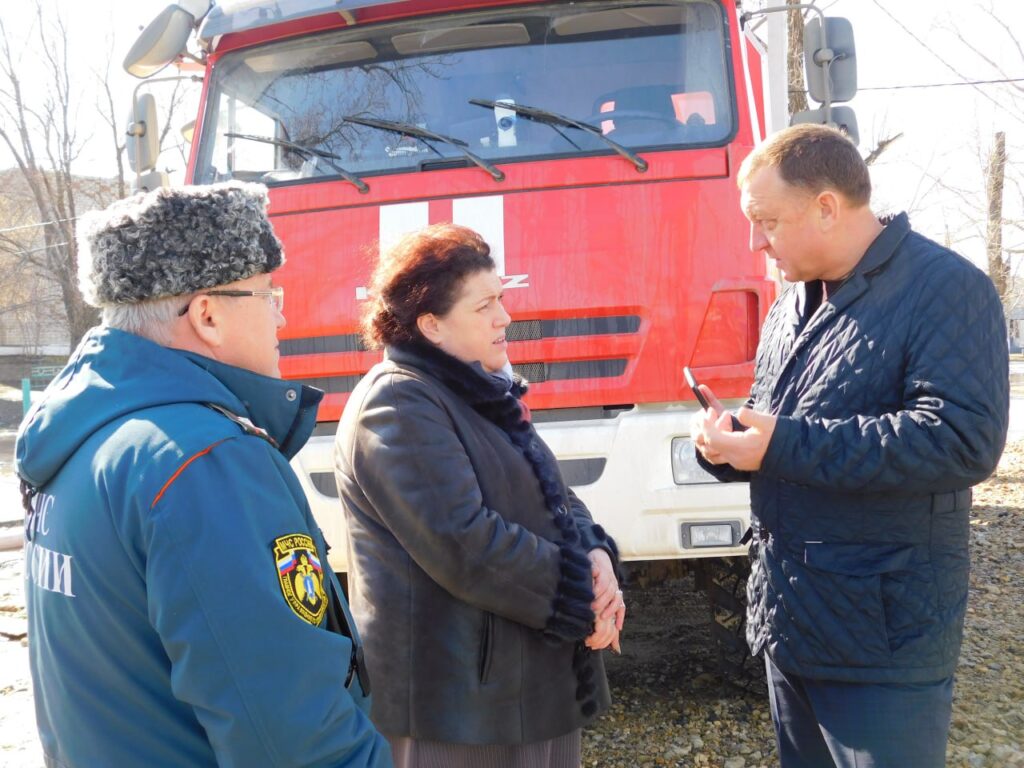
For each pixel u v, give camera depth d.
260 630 1.36
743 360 3.63
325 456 3.72
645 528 3.52
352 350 3.84
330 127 4.14
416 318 2.32
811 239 2.22
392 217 3.87
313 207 3.96
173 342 1.56
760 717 3.92
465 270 2.30
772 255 2.31
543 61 4.10
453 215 3.82
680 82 3.96
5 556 7.91
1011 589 5.64
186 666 1.35
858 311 2.21
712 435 2.21
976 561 6.32
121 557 1.39
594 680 2.33
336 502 3.70
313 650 1.41
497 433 2.31
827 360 2.24
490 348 2.37
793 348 2.34
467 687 2.18
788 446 2.12
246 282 1.59
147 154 4.63
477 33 4.15
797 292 2.45
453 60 4.15
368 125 4.09
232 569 1.36
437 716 2.19
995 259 15.61
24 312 33.47
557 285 3.70
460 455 2.17
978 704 3.93
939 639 2.17
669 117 3.90
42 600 1.49
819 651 2.22
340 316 3.86
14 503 11.40
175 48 4.27
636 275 3.67
